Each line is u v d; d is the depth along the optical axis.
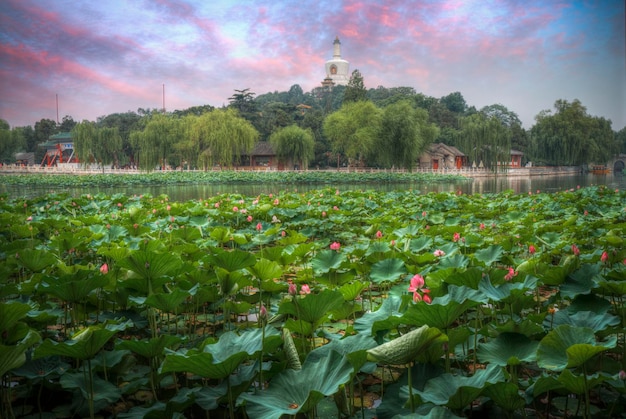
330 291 3.14
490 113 87.62
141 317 4.14
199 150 52.16
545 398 3.18
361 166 57.59
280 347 3.13
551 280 3.97
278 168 62.78
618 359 3.55
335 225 10.51
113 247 5.51
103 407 2.94
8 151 63.19
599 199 15.12
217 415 3.02
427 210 12.92
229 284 4.18
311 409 2.42
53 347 2.65
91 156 55.88
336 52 133.12
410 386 2.39
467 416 2.76
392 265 4.79
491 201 15.26
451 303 2.74
